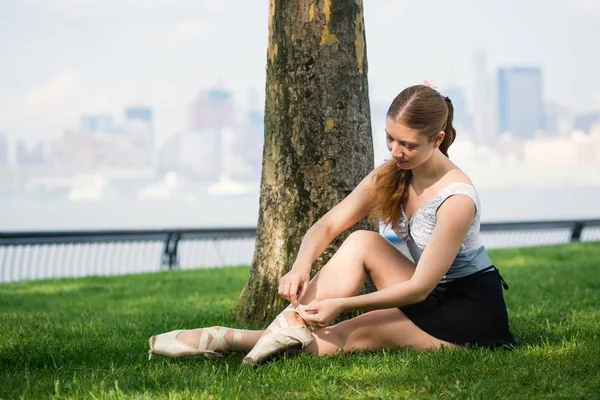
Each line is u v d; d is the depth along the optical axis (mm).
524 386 3416
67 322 6027
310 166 5086
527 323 5184
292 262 5137
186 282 9672
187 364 3906
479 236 4000
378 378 3529
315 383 3457
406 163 3721
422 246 3939
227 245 16531
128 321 5887
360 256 3938
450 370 3607
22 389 3439
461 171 3918
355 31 5125
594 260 11203
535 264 10734
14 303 7945
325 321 3752
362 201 4148
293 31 5066
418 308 3971
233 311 5516
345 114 5082
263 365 3773
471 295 3945
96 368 3951
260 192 5336
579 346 4121
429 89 3695
